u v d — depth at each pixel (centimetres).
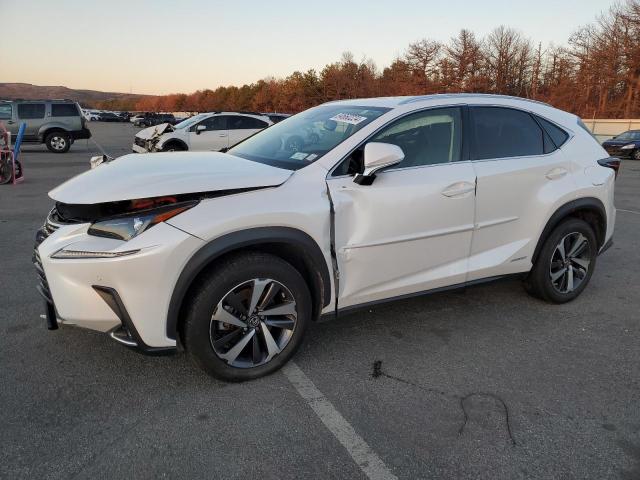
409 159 346
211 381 306
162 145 1534
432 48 6794
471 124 378
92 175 310
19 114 1914
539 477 235
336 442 255
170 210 270
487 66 6612
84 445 248
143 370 316
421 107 361
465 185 359
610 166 448
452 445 255
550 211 404
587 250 443
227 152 401
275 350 309
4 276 481
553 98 5981
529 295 462
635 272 543
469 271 377
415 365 333
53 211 310
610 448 255
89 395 289
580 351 358
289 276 301
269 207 288
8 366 317
